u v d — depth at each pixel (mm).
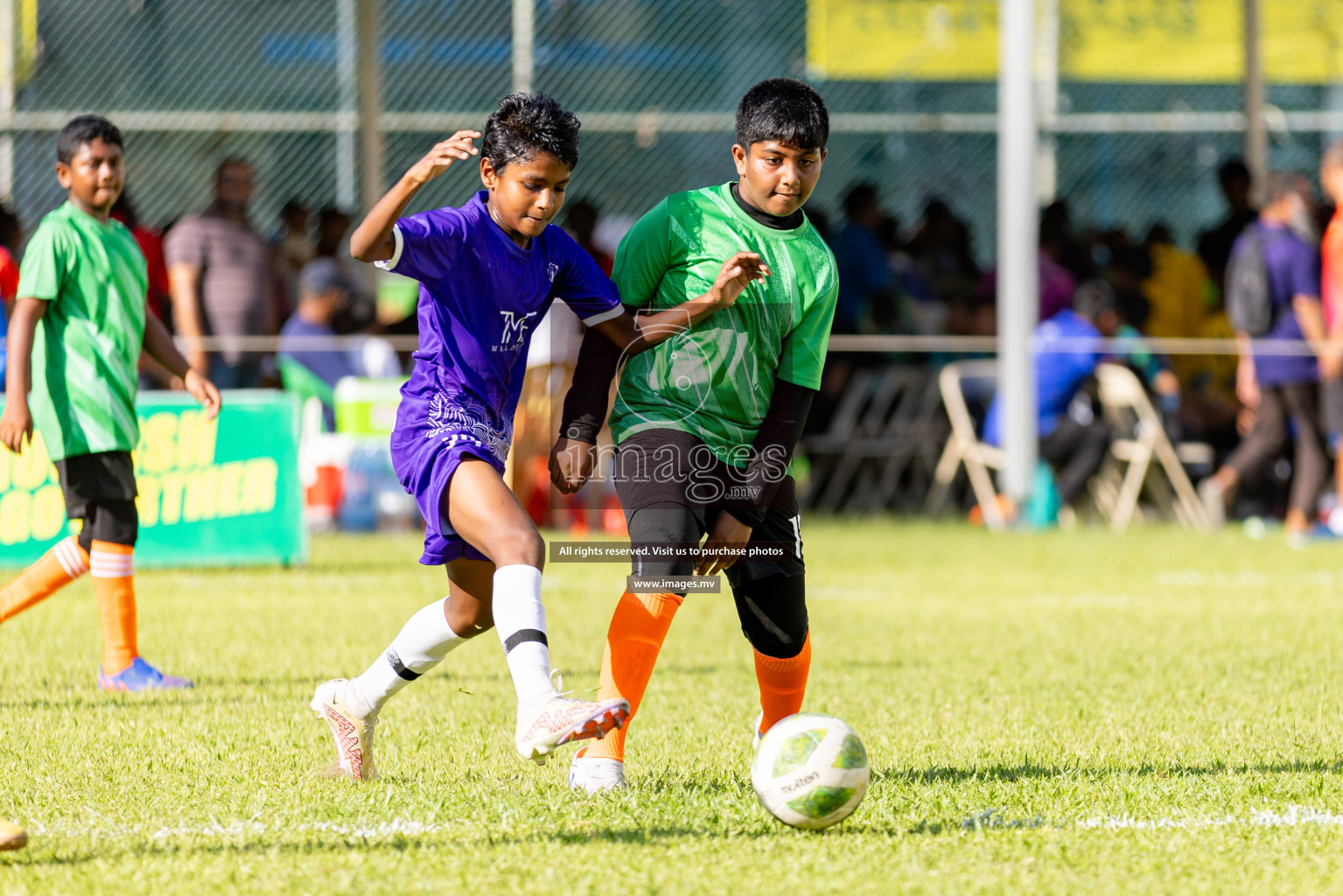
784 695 14062
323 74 52062
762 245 13133
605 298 13078
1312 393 38188
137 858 10617
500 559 11859
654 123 49688
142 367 36719
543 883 10016
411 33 52344
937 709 17453
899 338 42719
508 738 15539
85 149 18641
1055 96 51688
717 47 54125
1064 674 20125
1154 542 38156
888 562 34500
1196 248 48000
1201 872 10414
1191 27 51188
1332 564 33875
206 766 14016
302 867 10352
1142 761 14344
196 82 51281
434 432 12422
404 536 39000
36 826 11578
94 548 18750
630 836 11219
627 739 15531
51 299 18484
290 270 43031
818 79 53438
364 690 13352
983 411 44844
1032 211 40938
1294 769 14000
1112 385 42750
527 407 22625
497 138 12203
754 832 11453
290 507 32156
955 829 11625
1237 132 58000
